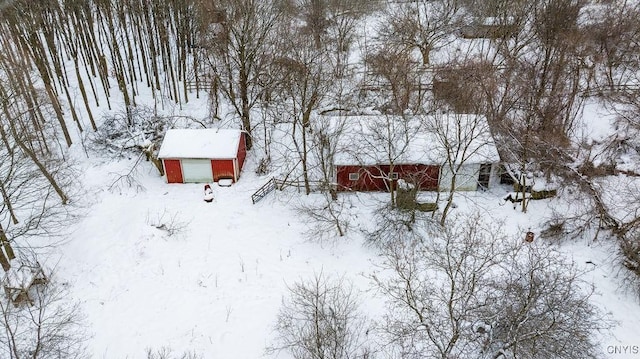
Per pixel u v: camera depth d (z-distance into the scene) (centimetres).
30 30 3728
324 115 3897
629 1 5103
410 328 2422
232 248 3088
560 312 2327
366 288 2811
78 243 3075
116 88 4559
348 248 3078
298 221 3278
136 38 4788
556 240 3083
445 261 2716
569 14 4016
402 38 4806
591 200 3228
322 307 2441
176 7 4369
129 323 2638
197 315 2691
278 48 4238
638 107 3725
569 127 3659
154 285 2844
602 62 4366
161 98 4488
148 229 3127
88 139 3991
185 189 3575
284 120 4047
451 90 3919
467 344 2262
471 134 3033
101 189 3516
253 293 2808
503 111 3591
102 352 2494
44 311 2606
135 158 3844
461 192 3481
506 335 2245
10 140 3659
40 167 3134
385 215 3156
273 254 3050
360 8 5391
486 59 4322
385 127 3369
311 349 2294
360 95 4481
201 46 4234
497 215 3281
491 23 4994
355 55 5109
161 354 2478
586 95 4028
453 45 5031
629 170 3500
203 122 4212
